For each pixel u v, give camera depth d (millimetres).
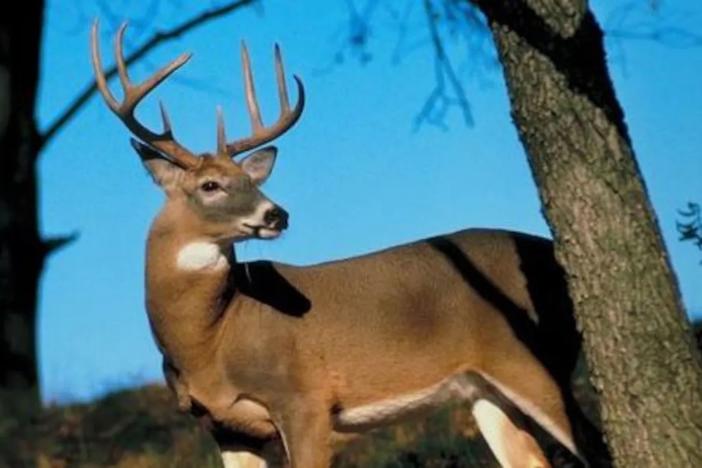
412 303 16719
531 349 16625
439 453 18891
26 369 19234
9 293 19406
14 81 19797
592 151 13406
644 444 13508
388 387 16688
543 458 16750
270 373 16328
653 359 13445
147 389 23172
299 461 16391
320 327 16516
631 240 13430
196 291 16172
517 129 13734
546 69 13422
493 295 16703
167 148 16359
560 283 16734
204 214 16125
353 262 16906
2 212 19562
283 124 16844
